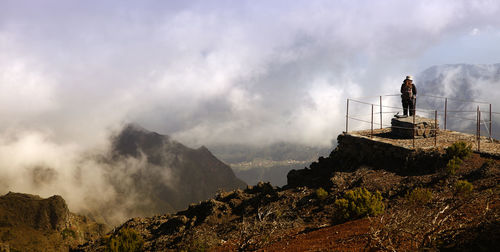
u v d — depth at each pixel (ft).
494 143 93.86
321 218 75.41
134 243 81.66
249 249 62.18
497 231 40.83
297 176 106.93
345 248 48.32
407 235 45.42
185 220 99.50
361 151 99.30
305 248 53.42
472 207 53.83
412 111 107.14
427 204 62.90
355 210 66.54
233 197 106.83
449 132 106.93
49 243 298.97
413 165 86.74
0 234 276.82
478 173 74.74
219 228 88.63
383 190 80.84
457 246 40.91
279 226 72.38
